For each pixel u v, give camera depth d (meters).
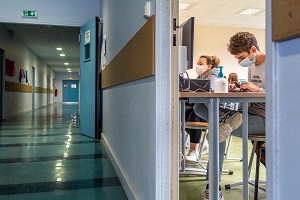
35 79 13.55
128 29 2.19
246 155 1.74
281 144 0.59
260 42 8.83
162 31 1.43
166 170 1.43
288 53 0.56
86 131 5.15
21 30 8.34
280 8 0.56
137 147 1.91
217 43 8.60
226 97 1.62
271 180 0.62
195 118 2.97
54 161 3.26
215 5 6.82
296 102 0.54
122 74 2.39
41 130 5.89
